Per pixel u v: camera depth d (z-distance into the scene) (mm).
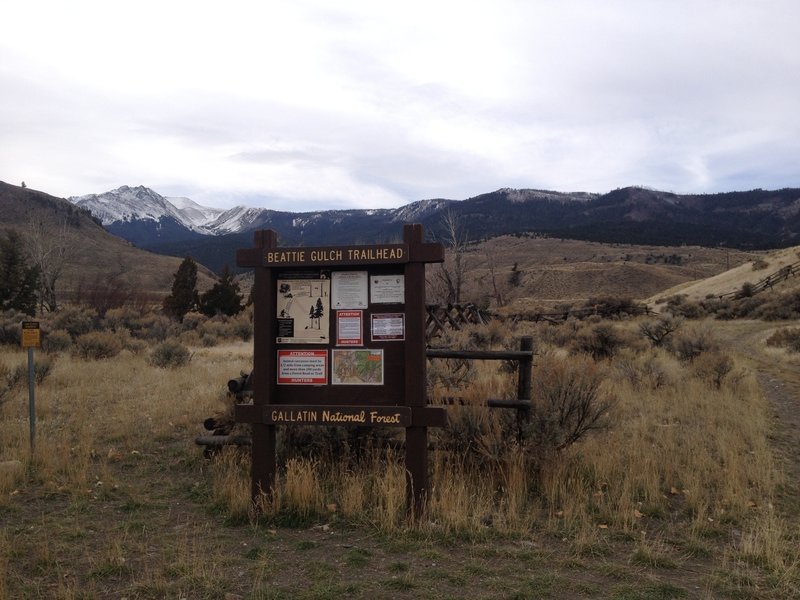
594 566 4641
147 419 10141
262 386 5766
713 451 8273
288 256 5730
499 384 7727
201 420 10094
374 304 5742
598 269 132250
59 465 7289
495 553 4844
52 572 4520
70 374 14844
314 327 5809
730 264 167375
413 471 5543
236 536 5301
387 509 5508
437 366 10086
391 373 5699
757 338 32250
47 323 27344
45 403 11156
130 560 4750
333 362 5777
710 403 11359
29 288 43031
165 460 7871
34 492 6539
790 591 4227
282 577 4438
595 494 6266
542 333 24828
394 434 7582
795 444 9180
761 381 17031
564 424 7023
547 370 7766
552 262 177375
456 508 5543
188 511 6012
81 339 19469
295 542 5133
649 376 13586
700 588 4297
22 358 17422
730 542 5242
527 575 4453
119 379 14625
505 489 6352
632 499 6180
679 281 130375
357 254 5617
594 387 7383
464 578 4371
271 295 5824
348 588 4195
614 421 8617
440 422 5469
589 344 19156
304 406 5668
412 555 4832
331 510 5770
